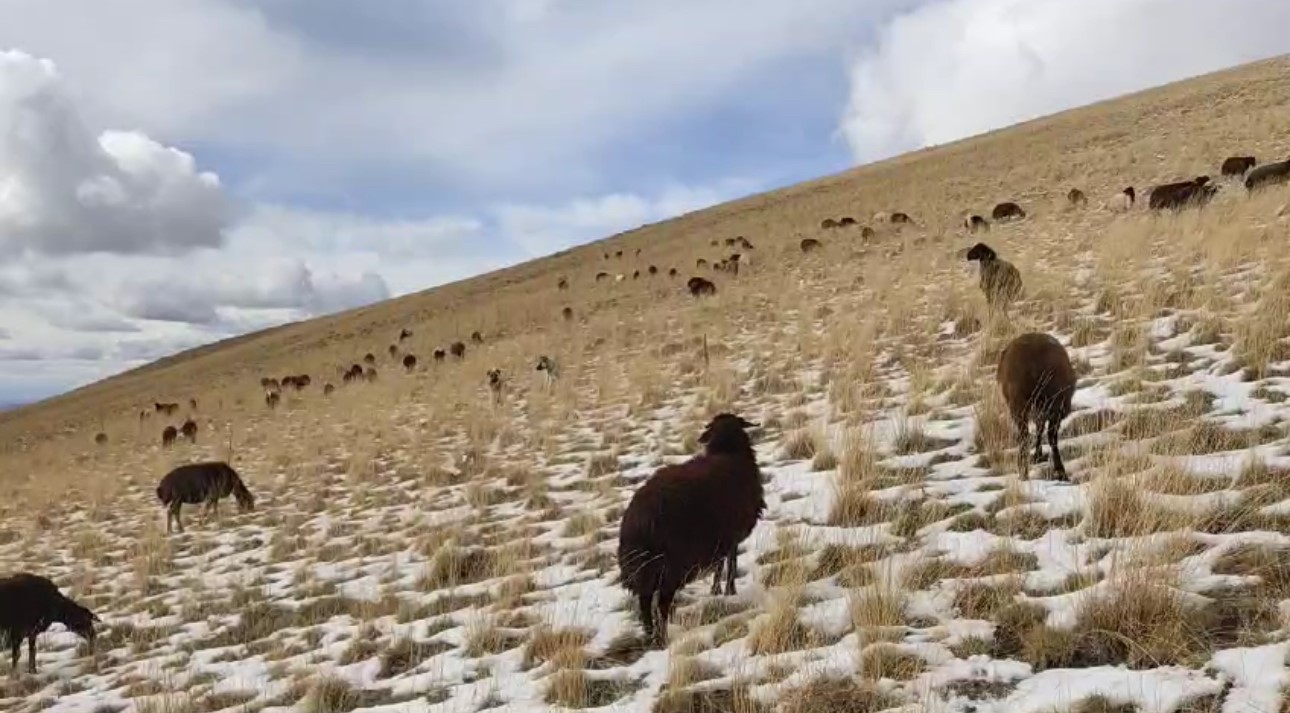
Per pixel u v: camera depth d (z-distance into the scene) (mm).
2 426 51969
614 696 5527
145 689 7555
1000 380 7910
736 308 22688
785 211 48281
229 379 43375
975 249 14266
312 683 6695
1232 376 8492
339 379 30875
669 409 14281
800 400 12172
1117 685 4250
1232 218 16047
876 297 18062
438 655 6832
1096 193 28828
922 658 4930
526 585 7852
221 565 11492
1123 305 11836
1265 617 4496
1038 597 5316
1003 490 7219
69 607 9008
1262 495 5820
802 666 5141
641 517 6047
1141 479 6277
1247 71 58625
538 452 13656
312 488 15109
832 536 7305
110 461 24062
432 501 12266
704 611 6473
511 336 30844
